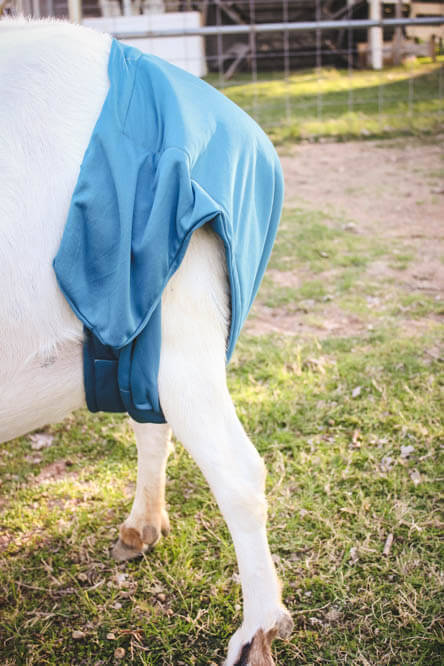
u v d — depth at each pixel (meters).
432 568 2.30
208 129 1.70
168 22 12.46
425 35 13.66
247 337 4.09
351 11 13.18
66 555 2.50
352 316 4.31
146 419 1.76
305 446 3.02
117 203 1.55
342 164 7.84
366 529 2.51
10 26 1.80
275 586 1.83
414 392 3.35
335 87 11.16
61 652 2.12
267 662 1.81
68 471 3.00
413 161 7.82
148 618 2.21
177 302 1.65
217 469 1.71
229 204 1.63
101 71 1.71
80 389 1.72
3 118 1.54
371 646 2.06
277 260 5.28
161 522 2.51
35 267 1.53
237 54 13.40
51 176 1.55
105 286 1.56
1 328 1.53
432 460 2.84
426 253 5.29
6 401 1.65
